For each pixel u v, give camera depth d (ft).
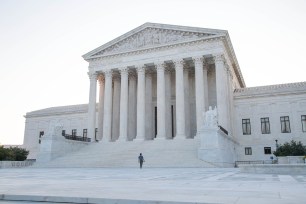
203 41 188.44
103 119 218.38
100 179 60.49
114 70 217.15
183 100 188.55
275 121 200.03
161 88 194.70
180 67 192.24
